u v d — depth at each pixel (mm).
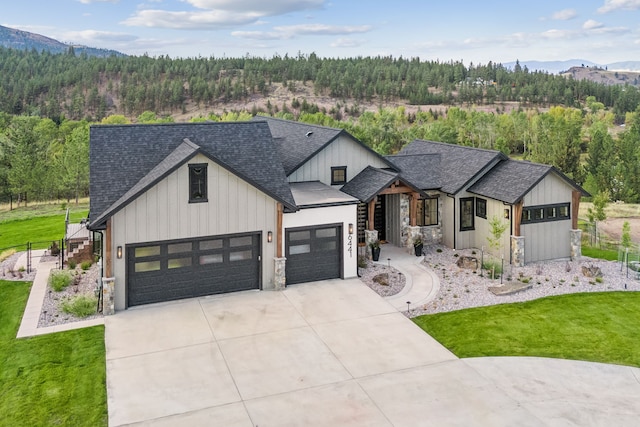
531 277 19328
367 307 16516
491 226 21906
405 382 11922
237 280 17891
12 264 21625
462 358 13125
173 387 11719
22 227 31328
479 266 20359
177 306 16578
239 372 12406
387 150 60375
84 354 13289
